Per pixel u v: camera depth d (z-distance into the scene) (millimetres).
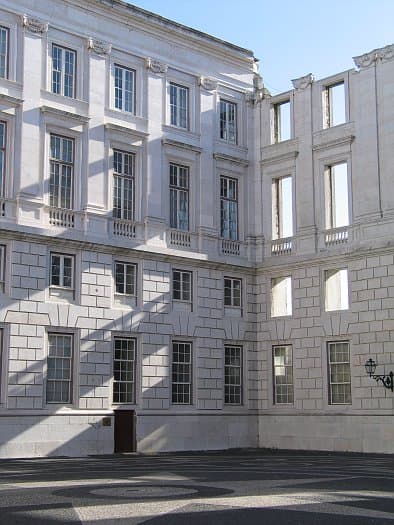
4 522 12781
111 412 36969
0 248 34500
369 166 39594
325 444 39562
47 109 36656
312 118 42594
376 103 39781
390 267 37969
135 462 30078
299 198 42562
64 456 34844
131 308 38469
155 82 41406
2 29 36188
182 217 41875
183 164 42250
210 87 43938
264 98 45406
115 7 39844
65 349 36062
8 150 35562
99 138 38594
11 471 25047
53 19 37719
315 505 14805
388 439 36969
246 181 45000
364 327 38625
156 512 13812
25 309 34656
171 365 39875
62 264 36469
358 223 39594
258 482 19625
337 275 40688
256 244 44438
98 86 38938
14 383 33906
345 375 39344
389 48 39594
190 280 41469
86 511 13992
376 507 14562
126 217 39375
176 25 42406
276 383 42594
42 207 35969
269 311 43312
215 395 41406
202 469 25109
